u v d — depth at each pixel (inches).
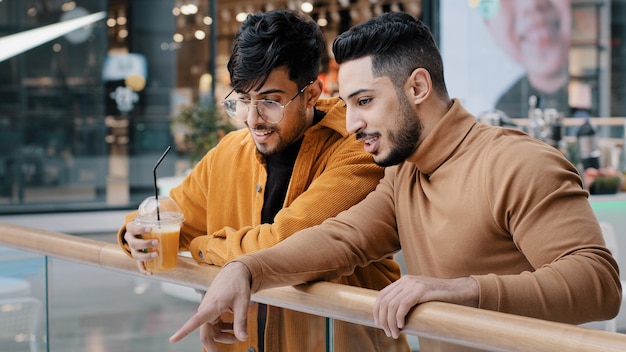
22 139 347.9
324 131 79.7
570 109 375.2
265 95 74.4
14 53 344.2
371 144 66.6
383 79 64.7
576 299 56.3
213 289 60.2
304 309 61.0
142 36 360.5
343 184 76.0
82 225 351.3
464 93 374.3
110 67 356.8
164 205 73.2
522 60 373.7
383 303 55.0
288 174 80.6
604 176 219.8
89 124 355.9
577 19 372.8
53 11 348.5
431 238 66.8
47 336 87.0
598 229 60.1
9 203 347.3
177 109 366.0
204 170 87.2
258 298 63.7
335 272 67.9
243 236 76.6
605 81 374.6
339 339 59.1
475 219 63.9
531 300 55.5
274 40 73.2
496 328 48.9
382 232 71.4
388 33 64.7
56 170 352.5
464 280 56.0
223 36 394.3
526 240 60.8
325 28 441.4
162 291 73.2
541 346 46.7
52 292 85.8
